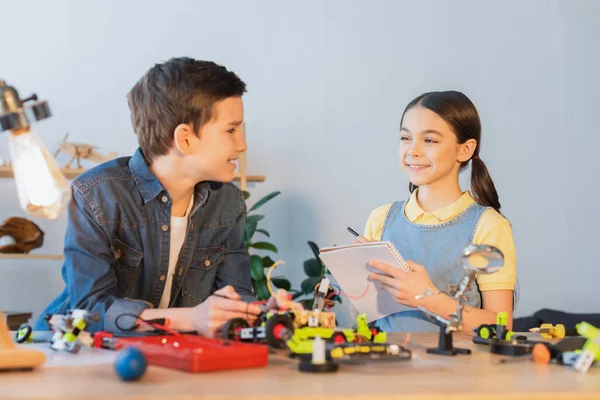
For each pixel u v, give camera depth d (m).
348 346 0.96
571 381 0.85
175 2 3.63
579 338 1.05
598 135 3.70
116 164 1.53
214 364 0.90
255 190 3.65
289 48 3.68
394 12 3.68
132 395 0.73
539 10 3.70
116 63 3.59
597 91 3.71
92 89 3.57
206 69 1.48
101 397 0.72
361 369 0.93
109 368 0.92
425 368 0.95
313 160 3.67
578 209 3.68
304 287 3.31
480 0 3.69
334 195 3.65
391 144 3.67
